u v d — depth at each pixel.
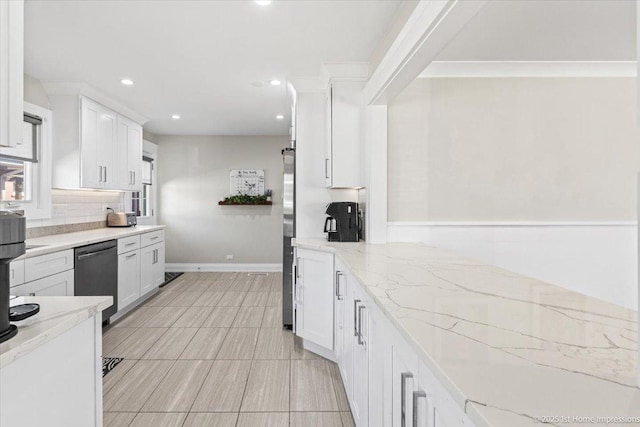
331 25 2.62
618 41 2.81
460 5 1.56
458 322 1.11
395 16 2.46
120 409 2.33
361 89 3.33
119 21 2.56
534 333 1.02
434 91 3.26
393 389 1.26
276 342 3.46
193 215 6.88
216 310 4.46
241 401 2.43
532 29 2.60
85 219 4.57
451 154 3.27
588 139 3.30
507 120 3.28
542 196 3.29
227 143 6.88
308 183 3.64
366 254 2.54
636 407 0.64
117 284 4.04
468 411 0.65
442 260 2.29
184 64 3.34
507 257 3.29
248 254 6.94
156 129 6.31
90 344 1.34
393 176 3.25
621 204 3.31
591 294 3.30
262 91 4.15
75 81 3.79
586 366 0.81
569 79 3.29
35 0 2.30
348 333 2.31
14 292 2.63
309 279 3.19
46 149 3.77
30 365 1.05
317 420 2.22
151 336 3.60
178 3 2.33
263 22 2.56
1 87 1.05
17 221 1.05
